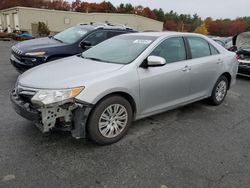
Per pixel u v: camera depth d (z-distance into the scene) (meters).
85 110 3.07
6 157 3.00
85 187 2.56
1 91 5.54
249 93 6.70
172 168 2.94
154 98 3.86
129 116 3.59
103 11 69.81
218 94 5.30
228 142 3.66
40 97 2.94
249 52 8.23
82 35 6.95
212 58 4.89
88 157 3.09
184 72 4.22
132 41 4.24
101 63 3.72
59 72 3.39
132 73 3.50
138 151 3.29
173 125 4.20
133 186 2.60
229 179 2.78
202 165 3.02
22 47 6.28
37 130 3.73
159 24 45.00
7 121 3.98
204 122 4.40
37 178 2.65
